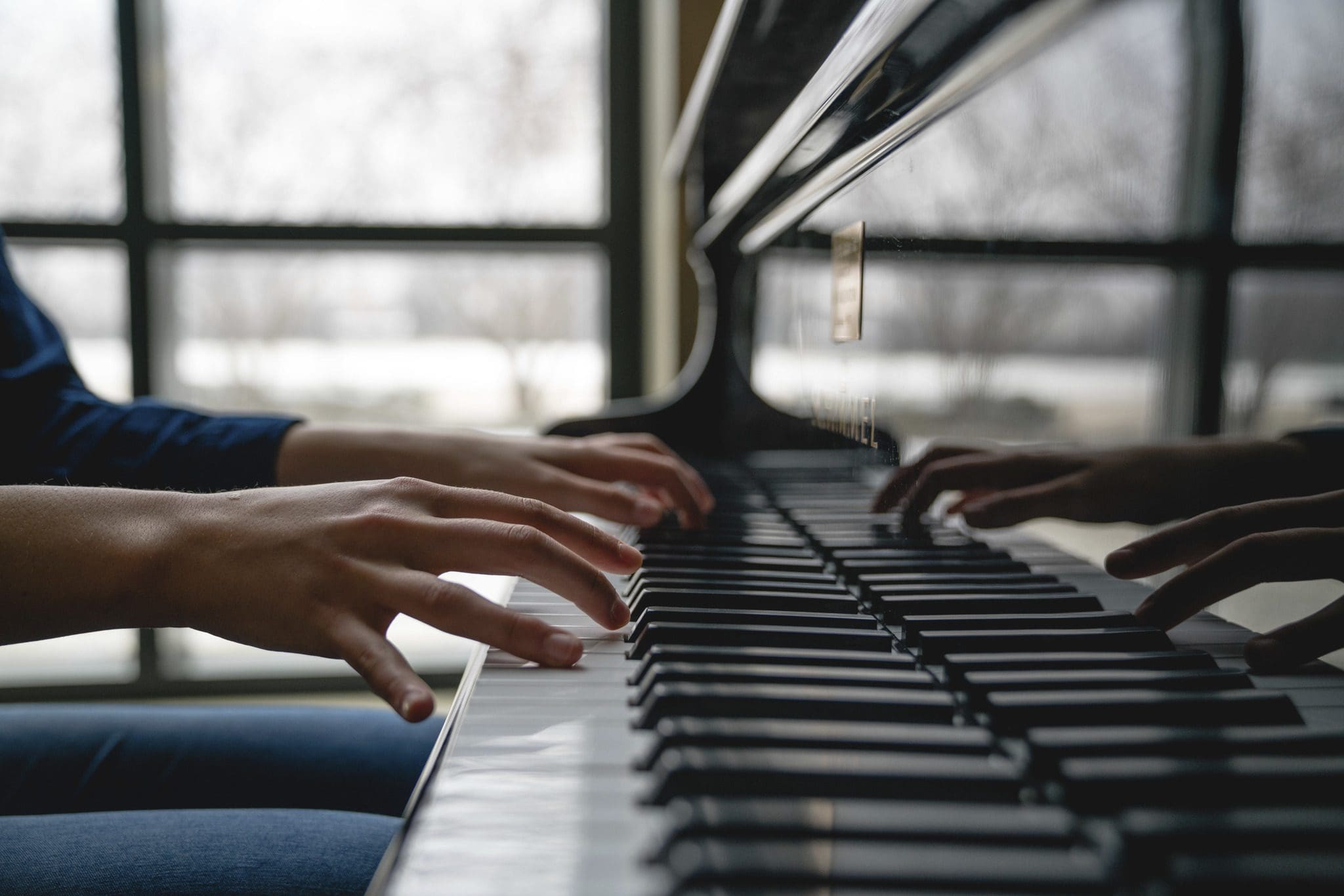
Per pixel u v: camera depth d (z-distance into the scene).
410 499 0.50
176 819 0.60
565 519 0.52
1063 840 0.29
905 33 0.59
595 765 0.35
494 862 0.28
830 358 0.88
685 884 0.26
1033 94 0.55
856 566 0.61
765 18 0.76
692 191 1.39
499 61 2.38
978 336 0.61
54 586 0.46
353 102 2.35
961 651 0.45
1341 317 0.36
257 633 0.46
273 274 2.35
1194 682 0.39
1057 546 0.55
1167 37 0.44
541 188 2.43
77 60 2.23
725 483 1.09
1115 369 0.49
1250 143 0.40
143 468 0.86
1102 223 0.49
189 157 2.31
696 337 2.00
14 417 0.88
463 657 2.33
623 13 2.37
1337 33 0.35
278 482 0.86
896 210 0.71
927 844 0.29
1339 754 0.33
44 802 0.74
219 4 2.29
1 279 0.94
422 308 2.40
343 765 0.78
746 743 0.35
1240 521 0.41
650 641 0.49
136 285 2.28
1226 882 0.26
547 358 2.45
